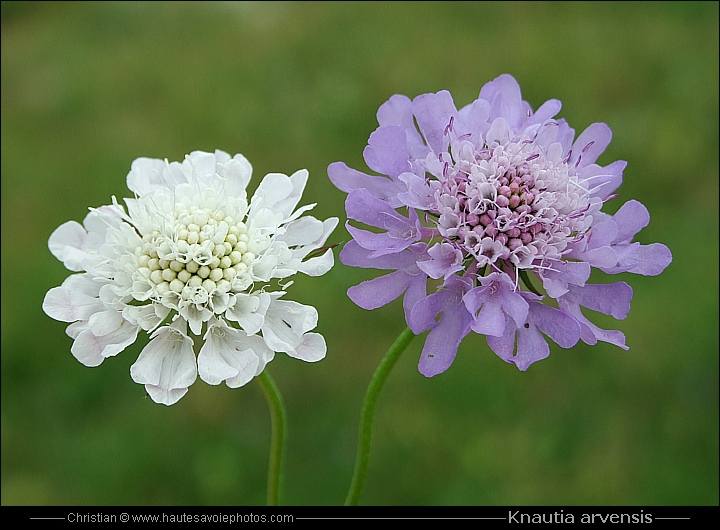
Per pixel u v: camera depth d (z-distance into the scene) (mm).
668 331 266
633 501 230
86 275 158
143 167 163
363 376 260
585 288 157
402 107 161
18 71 419
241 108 373
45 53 433
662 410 250
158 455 248
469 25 415
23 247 311
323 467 243
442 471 241
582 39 395
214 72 400
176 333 157
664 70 370
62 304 156
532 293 154
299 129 357
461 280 155
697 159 321
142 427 255
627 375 257
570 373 258
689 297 274
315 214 308
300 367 263
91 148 358
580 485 234
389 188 159
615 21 406
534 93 366
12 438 254
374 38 408
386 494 236
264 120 364
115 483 244
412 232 157
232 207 160
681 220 299
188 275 156
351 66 391
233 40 427
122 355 266
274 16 442
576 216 157
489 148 159
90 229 161
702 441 242
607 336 154
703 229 294
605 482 234
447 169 157
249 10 452
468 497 232
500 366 258
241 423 253
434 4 432
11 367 270
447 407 253
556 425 247
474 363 259
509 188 157
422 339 269
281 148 349
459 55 392
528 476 238
